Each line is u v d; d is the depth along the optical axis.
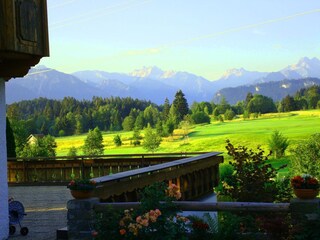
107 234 6.34
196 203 6.59
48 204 12.05
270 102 132.25
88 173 16.48
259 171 12.37
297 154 29.06
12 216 8.52
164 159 15.61
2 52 6.98
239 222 7.04
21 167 17.06
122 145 92.06
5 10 6.84
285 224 6.30
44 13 7.71
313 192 6.27
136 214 6.44
